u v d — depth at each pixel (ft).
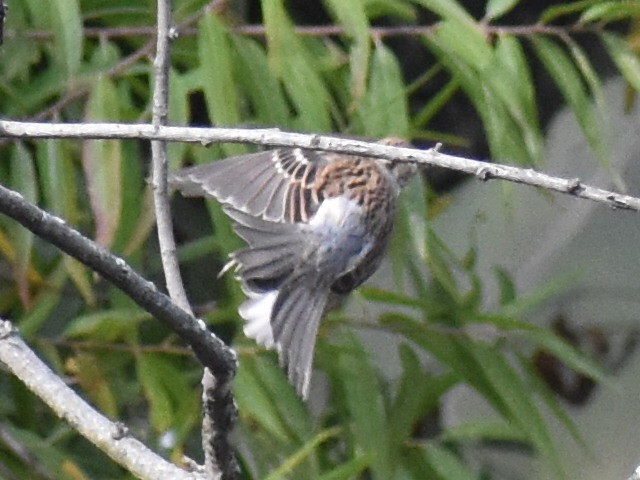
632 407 40.52
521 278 40.75
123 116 26.76
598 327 40.93
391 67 25.89
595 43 41.24
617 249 41.19
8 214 13.42
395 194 19.49
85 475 27.68
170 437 27.09
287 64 25.07
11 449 27.12
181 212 33.55
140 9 27.73
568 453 40.50
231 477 15.93
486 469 38.93
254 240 17.26
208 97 24.68
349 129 26.55
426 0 25.76
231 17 26.94
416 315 37.19
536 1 41.45
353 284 17.94
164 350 28.07
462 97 41.60
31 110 27.55
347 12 24.22
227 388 15.17
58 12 25.21
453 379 29.55
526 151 26.66
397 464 28.68
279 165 18.35
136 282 14.12
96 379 27.04
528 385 32.01
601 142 26.35
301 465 27.81
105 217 24.26
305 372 15.84
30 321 27.43
